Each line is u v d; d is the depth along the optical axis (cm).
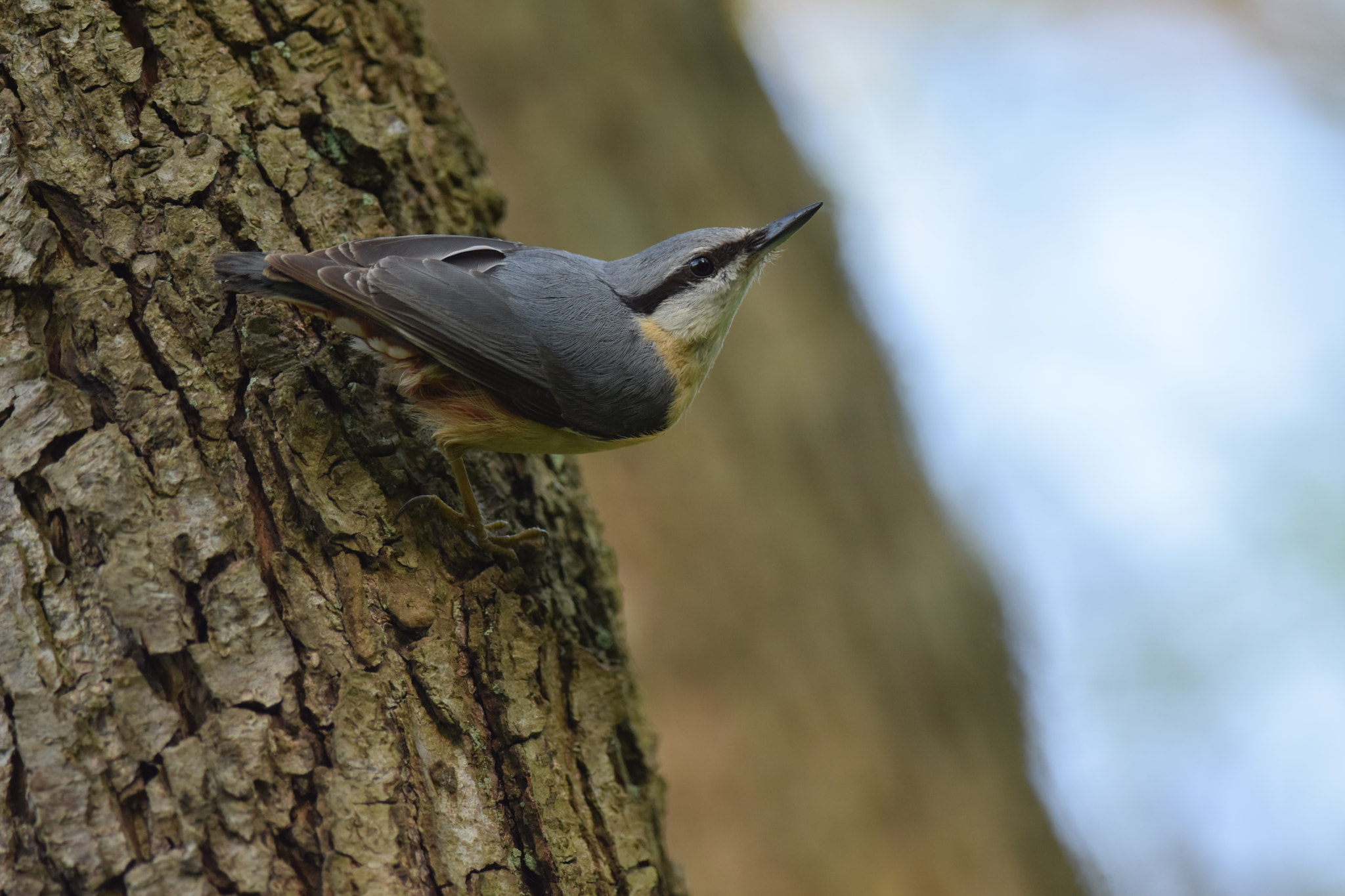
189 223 636
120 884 484
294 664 548
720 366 1630
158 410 580
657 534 1455
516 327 732
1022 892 1448
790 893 1307
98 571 535
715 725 1375
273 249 665
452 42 1570
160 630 530
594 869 591
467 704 593
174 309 611
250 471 591
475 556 658
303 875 508
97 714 509
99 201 617
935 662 1600
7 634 516
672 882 696
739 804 1345
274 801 514
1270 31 2166
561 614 712
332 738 538
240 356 618
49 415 560
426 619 599
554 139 1580
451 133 817
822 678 1469
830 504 1622
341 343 681
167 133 656
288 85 718
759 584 1486
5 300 580
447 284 711
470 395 726
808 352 1711
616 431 785
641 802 677
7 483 544
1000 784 1569
